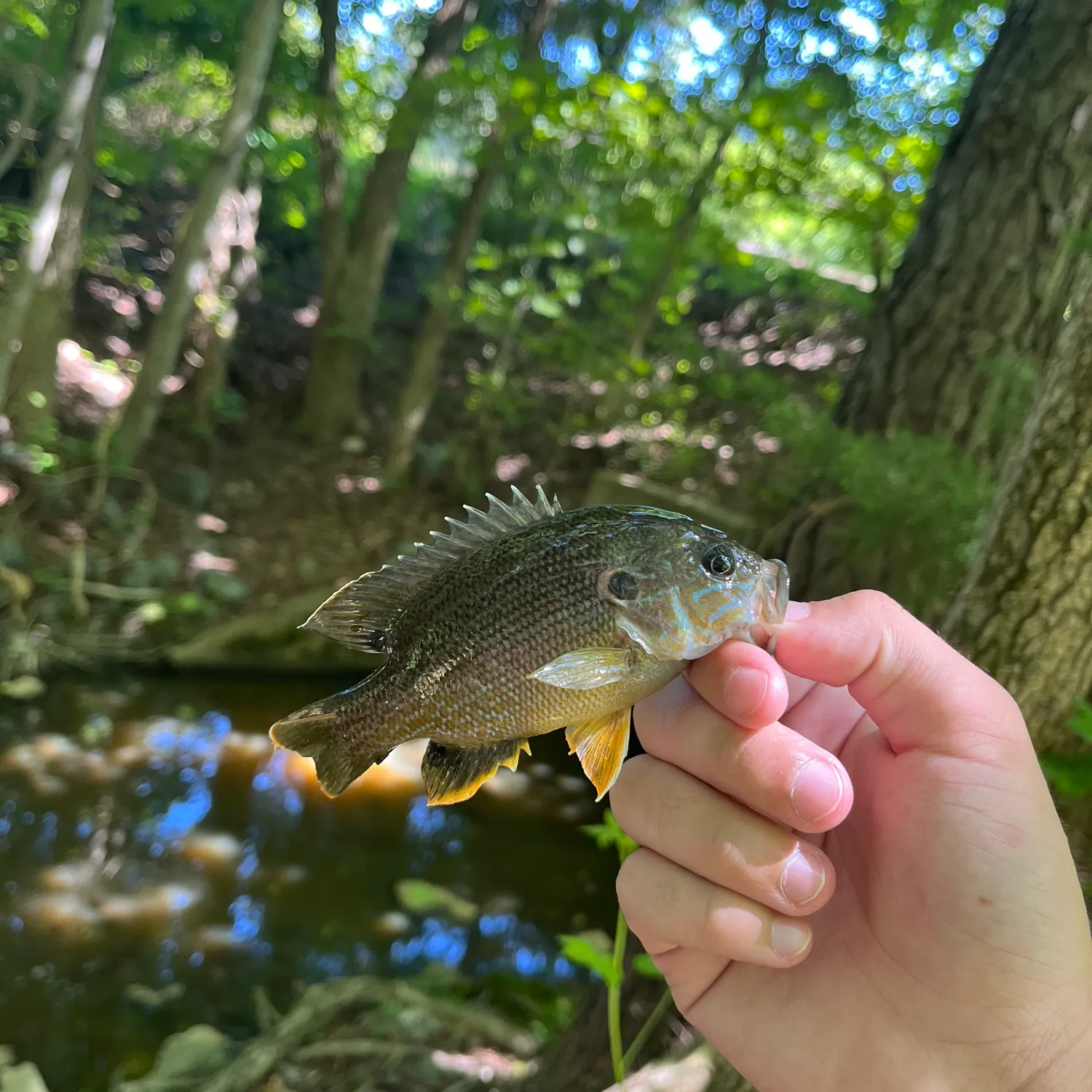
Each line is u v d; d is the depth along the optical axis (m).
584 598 0.23
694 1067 0.34
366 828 0.75
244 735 0.87
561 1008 0.56
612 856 0.75
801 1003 0.23
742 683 0.21
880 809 0.23
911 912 0.22
